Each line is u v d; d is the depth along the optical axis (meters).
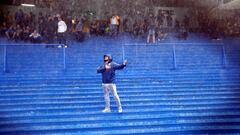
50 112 8.68
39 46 14.95
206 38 19.19
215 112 8.96
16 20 17.88
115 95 8.50
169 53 15.51
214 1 21.94
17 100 9.38
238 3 21.14
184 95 10.20
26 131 7.50
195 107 9.24
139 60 14.82
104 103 9.43
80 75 12.52
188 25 21.28
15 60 13.66
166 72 13.17
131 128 7.89
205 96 10.27
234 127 8.01
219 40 18.39
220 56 15.55
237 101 9.75
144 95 10.09
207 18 21.06
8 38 16.28
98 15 21.11
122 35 18.59
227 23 20.02
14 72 12.53
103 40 17.28
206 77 12.54
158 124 8.02
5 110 8.57
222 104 9.50
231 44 17.45
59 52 14.59
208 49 16.03
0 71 12.66
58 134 7.52
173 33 19.69
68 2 20.67
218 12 21.66
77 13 20.56
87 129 7.73
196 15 21.56
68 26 17.48
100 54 15.09
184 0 22.48
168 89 10.91
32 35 16.08
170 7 22.42
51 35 16.03
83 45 16.03
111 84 8.41
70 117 8.40
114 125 7.99
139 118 8.34
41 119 8.23
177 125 8.08
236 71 13.40
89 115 8.44
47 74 12.41
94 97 9.84
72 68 13.25
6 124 7.75
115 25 18.14
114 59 15.00
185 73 13.02
